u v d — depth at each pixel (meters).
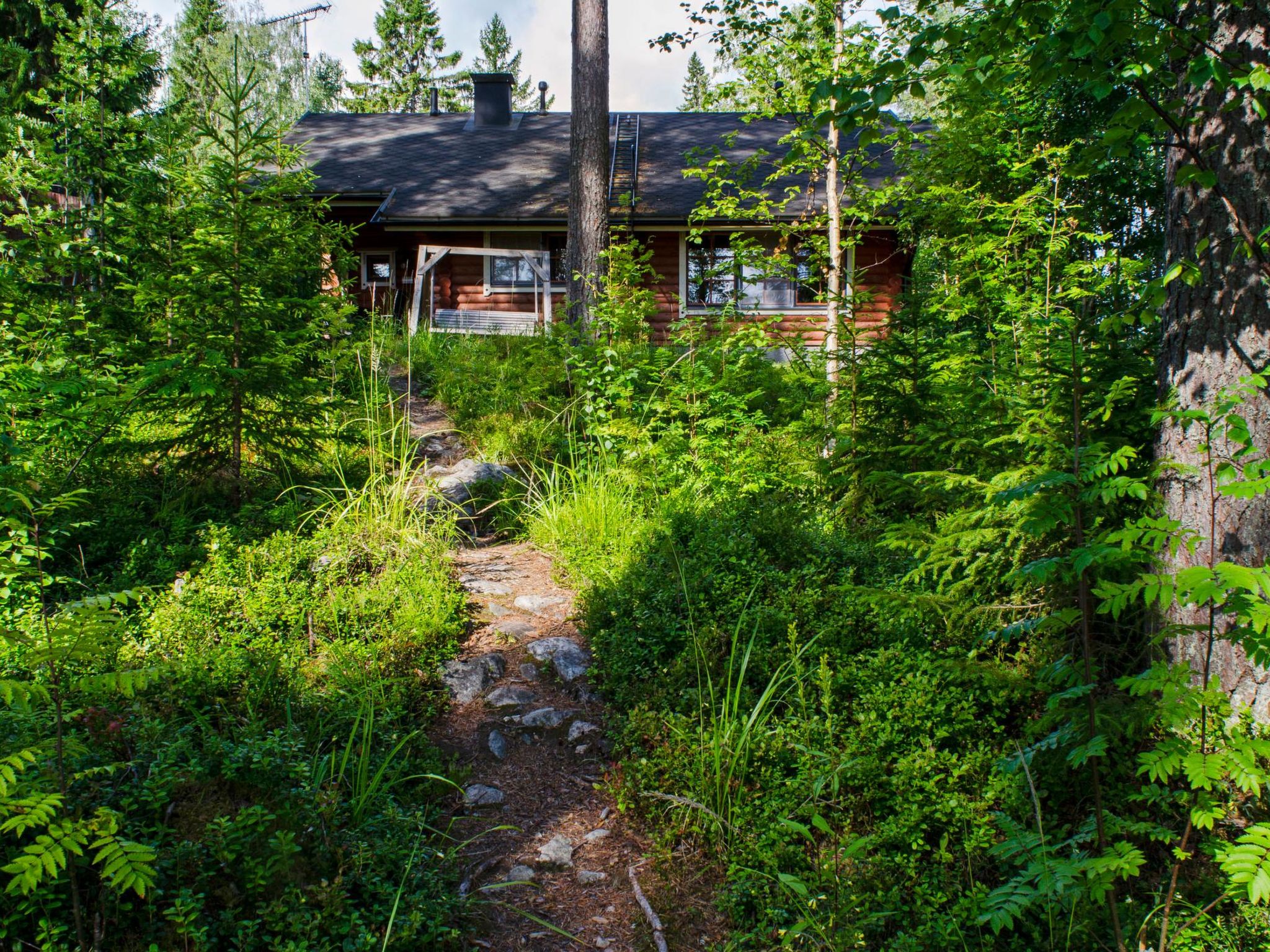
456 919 2.92
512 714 4.16
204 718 3.38
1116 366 3.88
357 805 3.14
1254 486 2.33
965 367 5.90
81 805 2.54
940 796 3.28
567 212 15.99
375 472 6.62
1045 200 8.37
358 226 16.08
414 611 4.62
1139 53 3.08
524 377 9.76
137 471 5.89
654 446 6.95
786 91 8.59
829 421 6.36
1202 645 3.47
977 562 3.83
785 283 15.57
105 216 6.91
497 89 20.97
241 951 2.40
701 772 3.46
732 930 3.00
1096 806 2.56
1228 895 2.63
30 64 13.13
